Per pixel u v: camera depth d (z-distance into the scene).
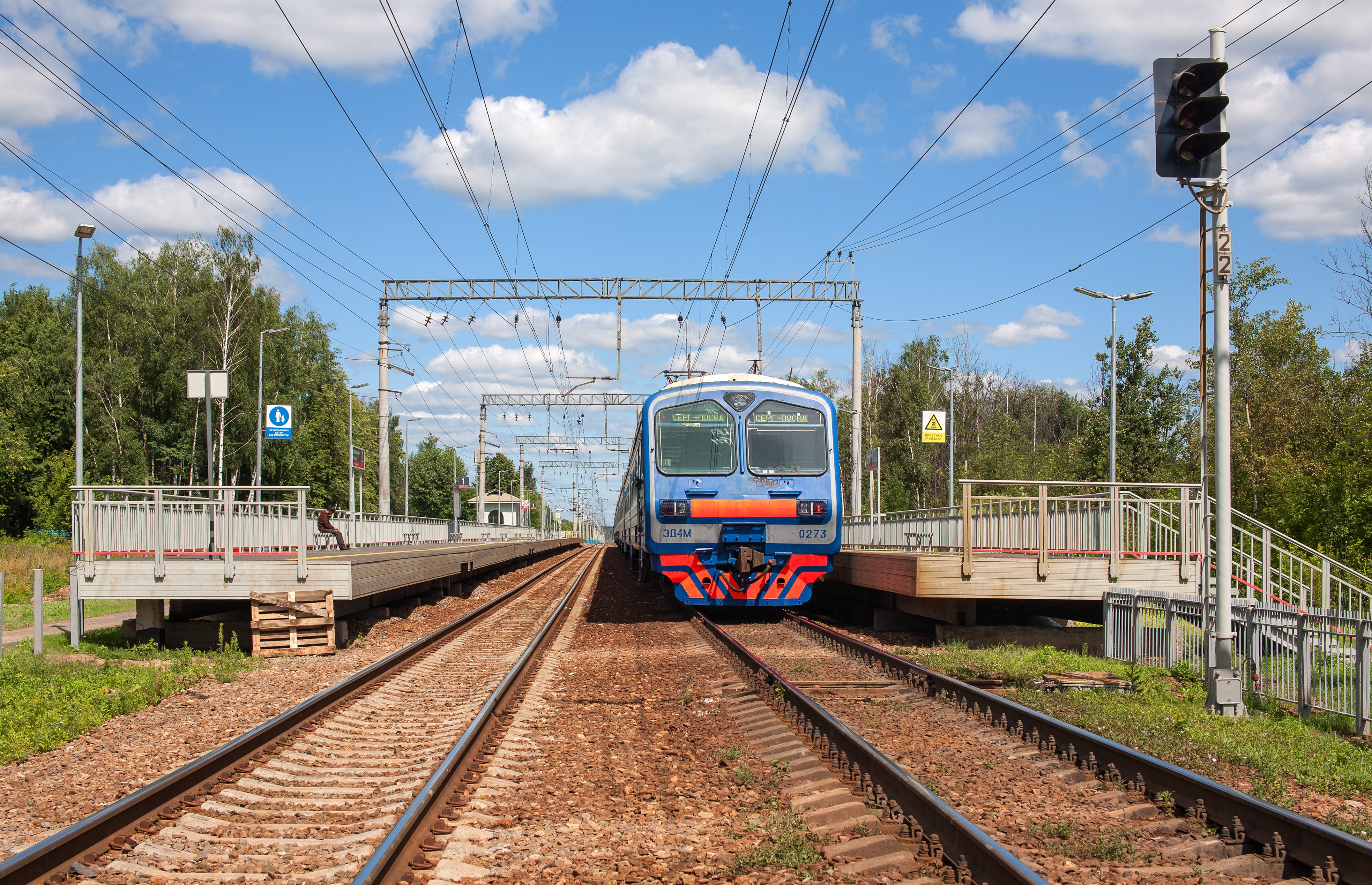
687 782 6.71
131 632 15.78
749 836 5.57
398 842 4.88
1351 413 26.66
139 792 5.71
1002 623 16.45
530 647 13.23
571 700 9.94
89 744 8.02
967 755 7.39
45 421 57.72
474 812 5.93
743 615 20.02
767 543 17.31
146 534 15.88
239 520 18.16
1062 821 5.77
